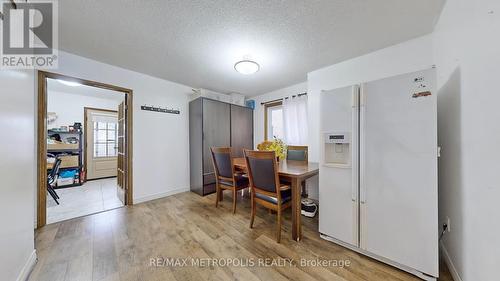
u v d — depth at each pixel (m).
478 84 1.05
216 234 1.94
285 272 1.38
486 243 0.97
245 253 1.62
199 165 3.38
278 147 2.84
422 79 1.31
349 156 1.66
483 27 1.00
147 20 1.67
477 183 1.05
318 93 2.81
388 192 1.44
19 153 1.28
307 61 2.54
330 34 1.90
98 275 1.35
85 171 4.64
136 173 2.92
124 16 1.61
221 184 2.73
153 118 3.14
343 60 2.51
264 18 1.65
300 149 3.04
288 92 3.70
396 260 1.40
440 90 1.64
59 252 1.62
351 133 1.63
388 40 2.02
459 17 1.26
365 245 1.55
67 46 2.14
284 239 1.85
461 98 1.24
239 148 4.02
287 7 1.51
